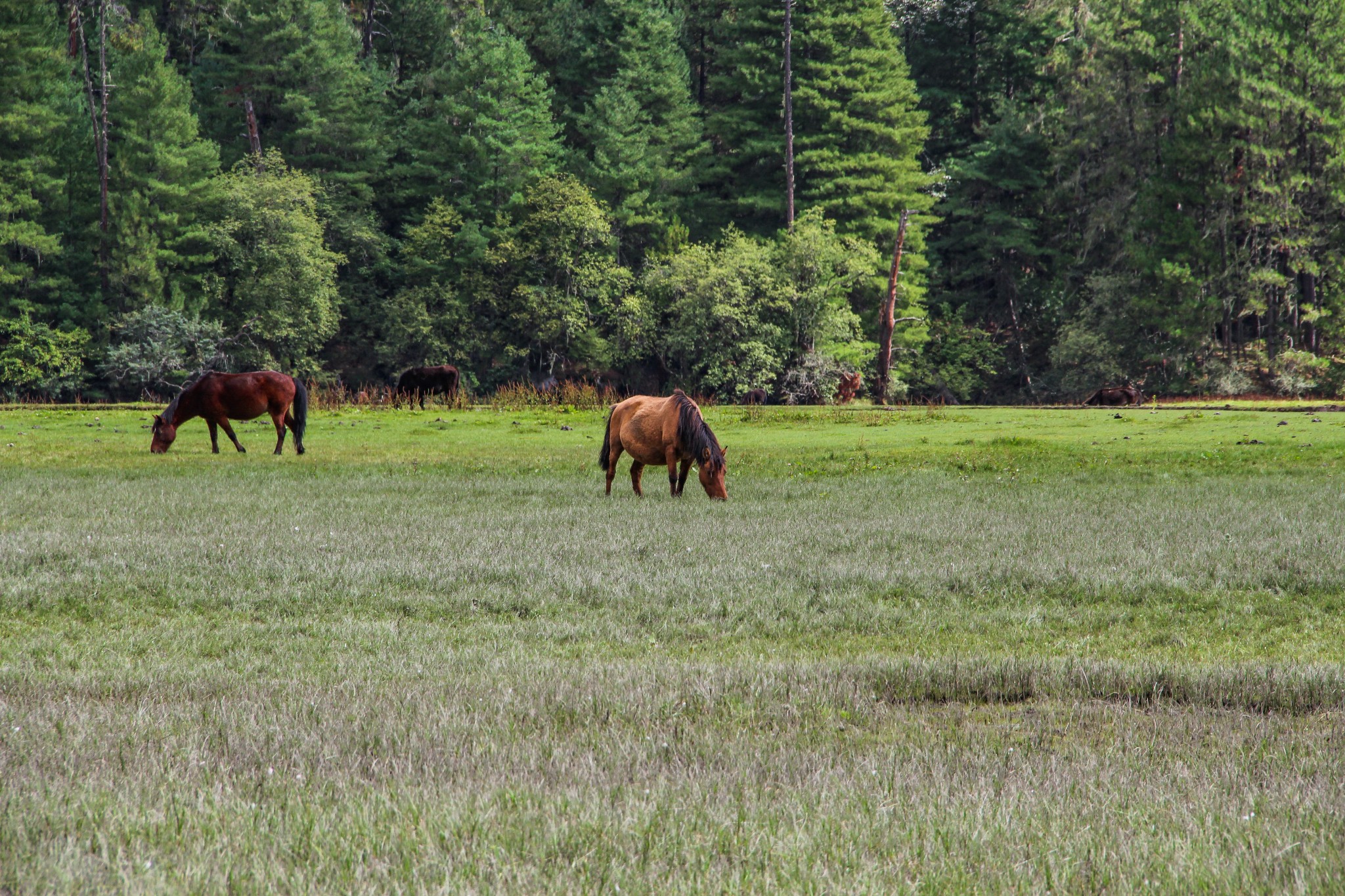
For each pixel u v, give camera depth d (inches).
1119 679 252.2
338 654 289.4
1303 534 476.7
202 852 146.8
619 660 278.7
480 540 475.5
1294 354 2210.9
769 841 151.6
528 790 173.0
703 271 2450.8
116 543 465.1
